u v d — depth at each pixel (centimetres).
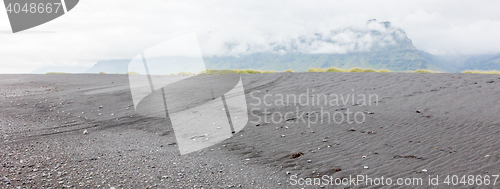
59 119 905
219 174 482
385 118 795
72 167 502
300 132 720
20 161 524
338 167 500
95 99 1223
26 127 802
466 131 638
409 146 577
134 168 504
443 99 962
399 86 1245
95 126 823
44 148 615
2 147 614
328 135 686
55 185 421
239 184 443
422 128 685
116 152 596
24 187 408
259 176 474
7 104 1098
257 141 662
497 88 1070
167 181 450
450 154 520
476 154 511
